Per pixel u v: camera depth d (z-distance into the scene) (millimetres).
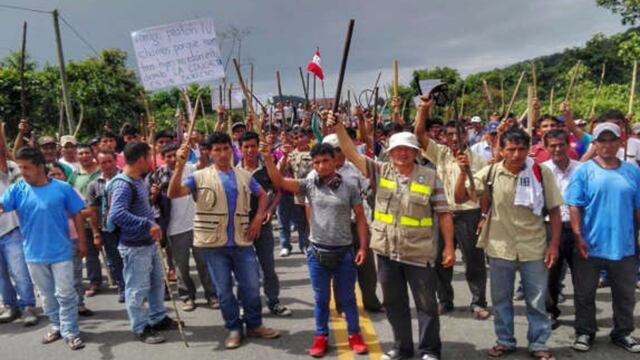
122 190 5074
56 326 5461
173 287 7055
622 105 18406
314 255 4715
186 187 4934
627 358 4586
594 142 4699
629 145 6977
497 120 8078
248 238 5105
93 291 6973
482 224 4711
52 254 5191
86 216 6410
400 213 4383
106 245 6555
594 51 29453
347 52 4422
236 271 5160
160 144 7492
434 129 6418
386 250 4445
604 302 5992
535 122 7156
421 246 4363
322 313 4812
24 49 6594
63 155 8047
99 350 5164
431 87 5422
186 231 6090
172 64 5484
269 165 4793
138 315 5262
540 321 4551
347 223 4703
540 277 4508
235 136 8953
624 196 4574
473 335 5176
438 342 4488
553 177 4527
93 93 22188
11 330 5809
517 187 4469
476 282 5648
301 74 7902
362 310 6016
